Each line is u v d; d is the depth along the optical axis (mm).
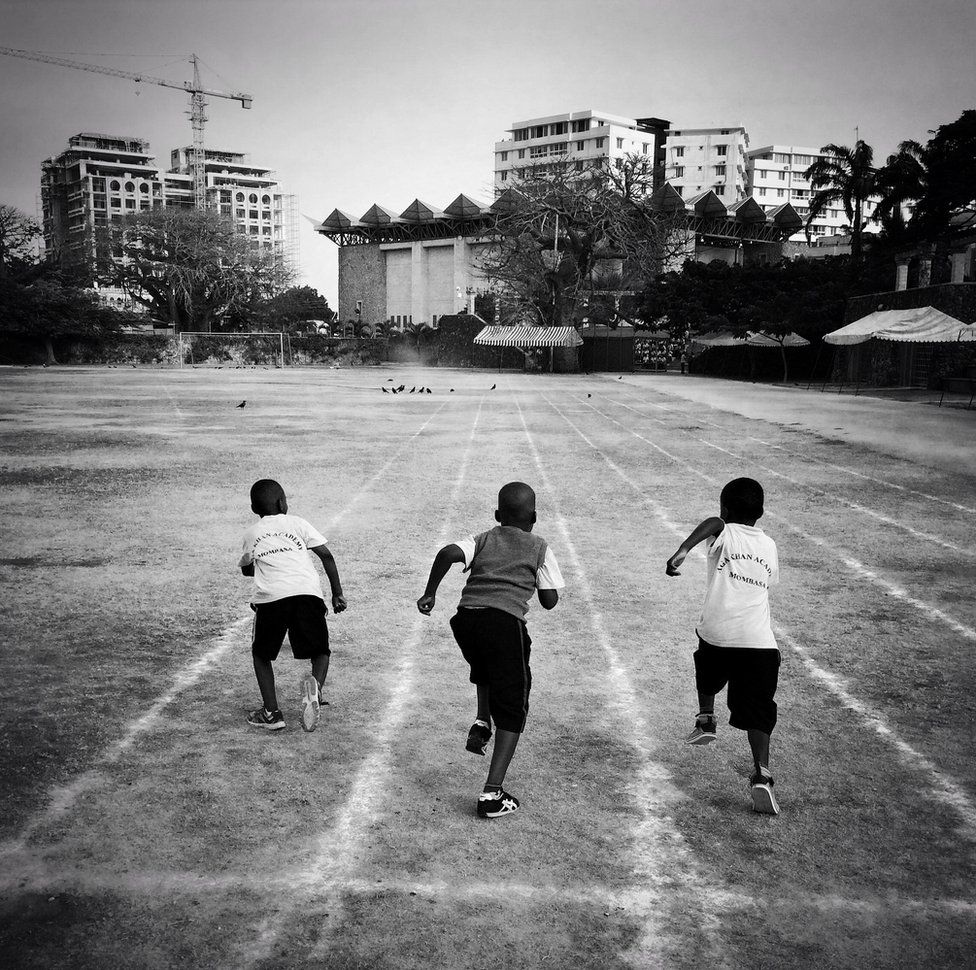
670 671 5754
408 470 14812
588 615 6992
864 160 71000
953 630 6656
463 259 114562
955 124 53938
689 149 153375
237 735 4723
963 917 3195
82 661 5867
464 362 90500
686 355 69188
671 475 14406
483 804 3820
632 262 74625
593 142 137375
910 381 39844
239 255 93500
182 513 11094
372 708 5113
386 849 3584
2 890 3281
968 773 4355
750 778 4254
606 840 3680
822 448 18156
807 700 5289
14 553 8930
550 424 23828
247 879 3367
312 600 4762
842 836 3740
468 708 5129
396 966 2893
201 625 6664
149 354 83375
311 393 39250
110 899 3232
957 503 11953
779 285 60188
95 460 16078
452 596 7516
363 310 128125
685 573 8320
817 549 9289
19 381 48906
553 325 74875
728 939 3053
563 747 4598
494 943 3012
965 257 38500
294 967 2879
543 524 10508
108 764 4355
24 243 84375
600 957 2947
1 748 4527
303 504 11641
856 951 3000
